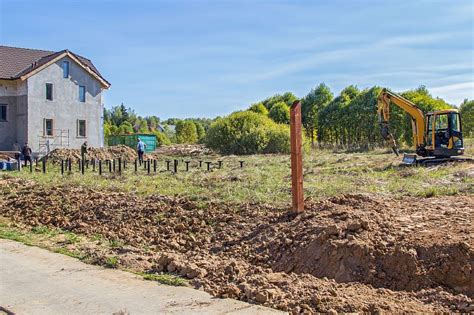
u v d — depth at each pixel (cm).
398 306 557
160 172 2102
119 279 711
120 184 1622
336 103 4491
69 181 1755
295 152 909
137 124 9425
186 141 6769
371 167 1989
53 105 3816
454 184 1296
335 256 695
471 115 4334
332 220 807
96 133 4084
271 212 1010
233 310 575
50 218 1161
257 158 3008
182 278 709
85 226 1073
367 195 1029
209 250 859
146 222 1059
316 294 599
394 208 879
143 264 788
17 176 2066
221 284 675
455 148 2061
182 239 927
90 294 643
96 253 853
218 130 4069
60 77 3853
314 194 1209
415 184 1321
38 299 626
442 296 579
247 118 4019
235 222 973
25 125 3700
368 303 565
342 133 4384
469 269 608
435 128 2098
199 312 570
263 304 593
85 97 4006
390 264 654
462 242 638
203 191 1336
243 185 1439
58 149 3325
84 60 4341
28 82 3681
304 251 739
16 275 734
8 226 1126
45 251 887
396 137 3697
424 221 774
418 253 654
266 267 749
